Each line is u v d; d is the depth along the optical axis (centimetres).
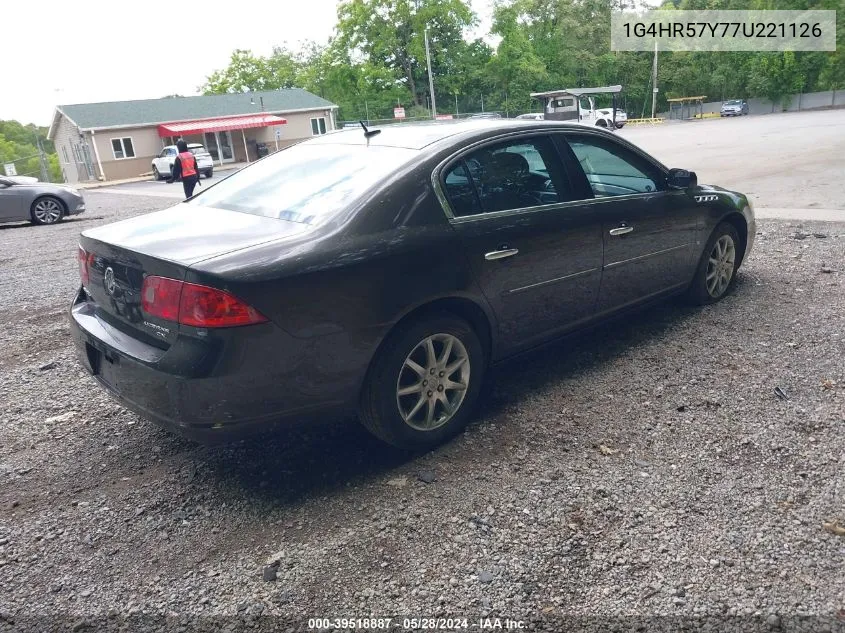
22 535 281
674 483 293
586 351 449
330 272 280
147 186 3116
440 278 314
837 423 335
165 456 344
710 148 2103
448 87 6119
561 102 3547
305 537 270
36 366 498
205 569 255
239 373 263
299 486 307
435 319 317
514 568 246
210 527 280
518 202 359
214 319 257
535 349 389
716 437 329
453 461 320
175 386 263
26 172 9256
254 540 270
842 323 470
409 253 304
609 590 233
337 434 355
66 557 266
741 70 6400
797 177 1276
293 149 407
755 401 363
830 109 5528
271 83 7525
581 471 306
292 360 274
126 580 251
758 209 959
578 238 382
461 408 339
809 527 259
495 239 338
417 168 323
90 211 1783
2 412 411
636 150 442
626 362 426
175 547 269
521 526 269
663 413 356
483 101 6338
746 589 230
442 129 367
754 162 1588
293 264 272
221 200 359
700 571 239
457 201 332
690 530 261
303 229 297
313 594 238
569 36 6794
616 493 287
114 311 306
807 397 364
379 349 301
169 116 4538
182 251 276
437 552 256
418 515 279
